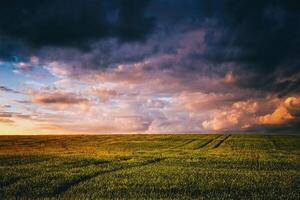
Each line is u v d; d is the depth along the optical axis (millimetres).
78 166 26719
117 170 24688
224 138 66312
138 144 55406
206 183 19344
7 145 55188
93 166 26484
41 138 70500
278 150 45281
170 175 22047
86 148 48938
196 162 29531
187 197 16031
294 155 38156
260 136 71062
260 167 27000
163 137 69375
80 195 16516
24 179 20344
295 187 18531
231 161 30375
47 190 17453
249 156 35719
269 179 20781
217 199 15680
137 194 16688
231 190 17688
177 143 56562
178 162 29578
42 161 29516
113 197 16203
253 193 16953
